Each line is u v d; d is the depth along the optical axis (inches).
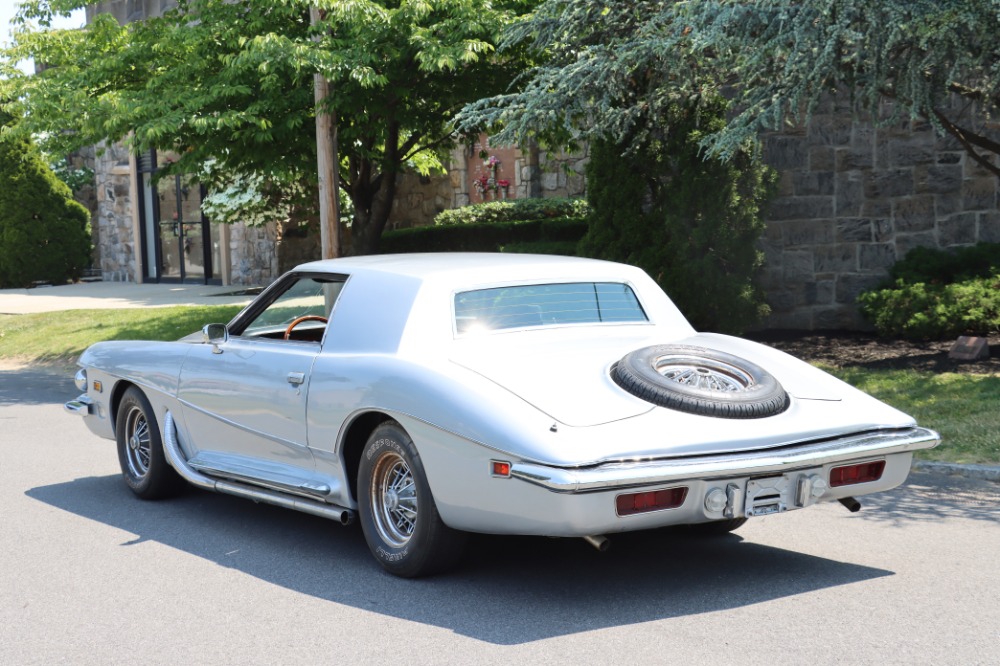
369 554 223.8
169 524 253.4
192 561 220.5
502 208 923.4
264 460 236.5
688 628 172.4
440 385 189.3
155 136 512.7
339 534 242.2
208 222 1086.4
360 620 180.7
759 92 373.1
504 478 176.2
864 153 522.0
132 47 560.7
